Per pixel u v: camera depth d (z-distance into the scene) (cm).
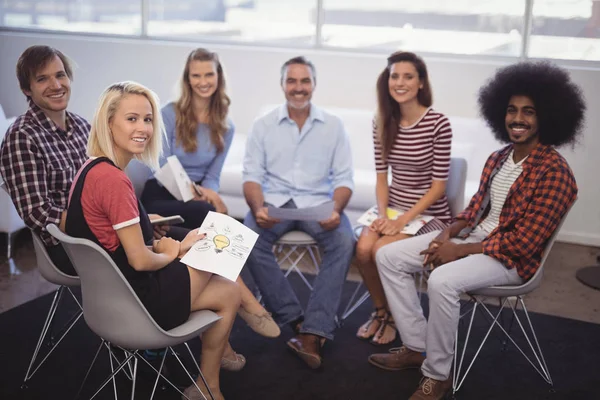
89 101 583
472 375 306
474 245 288
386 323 337
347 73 527
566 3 490
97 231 226
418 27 522
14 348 317
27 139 274
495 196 302
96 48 571
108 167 226
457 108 510
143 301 230
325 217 317
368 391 289
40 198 271
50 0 590
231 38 559
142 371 299
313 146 357
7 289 384
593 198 491
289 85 346
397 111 343
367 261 329
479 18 509
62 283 272
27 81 284
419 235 330
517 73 289
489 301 390
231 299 255
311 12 539
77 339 330
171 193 343
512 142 298
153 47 559
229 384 292
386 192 355
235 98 553
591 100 477
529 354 328
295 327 331
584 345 338
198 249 243
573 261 463
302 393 287
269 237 339
